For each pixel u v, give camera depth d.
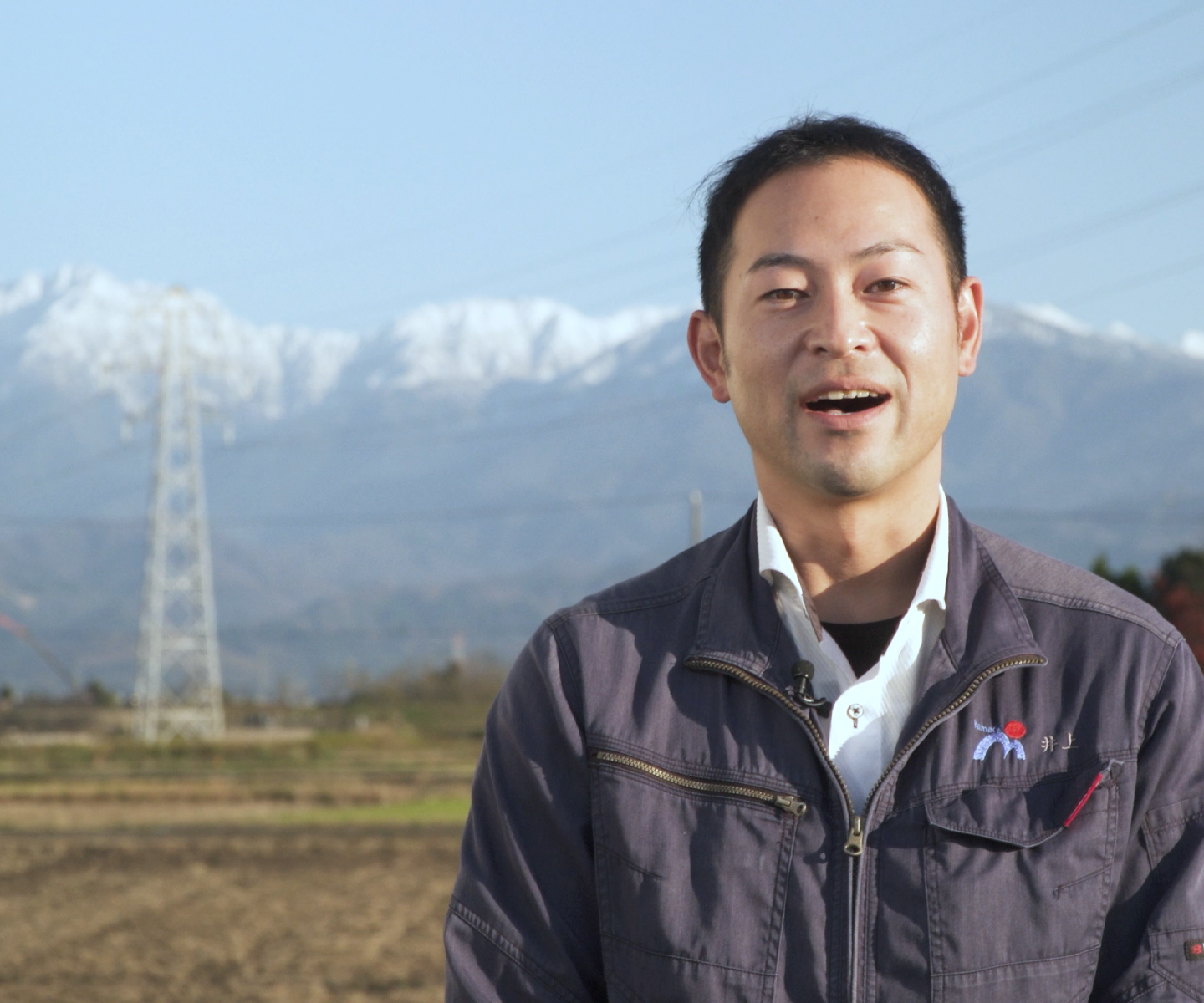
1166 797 2.01
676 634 2.17
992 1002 1.89
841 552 2.17
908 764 2.01
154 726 58.41
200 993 11.56
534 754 2.15
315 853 21.52
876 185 2.12
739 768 2.03
